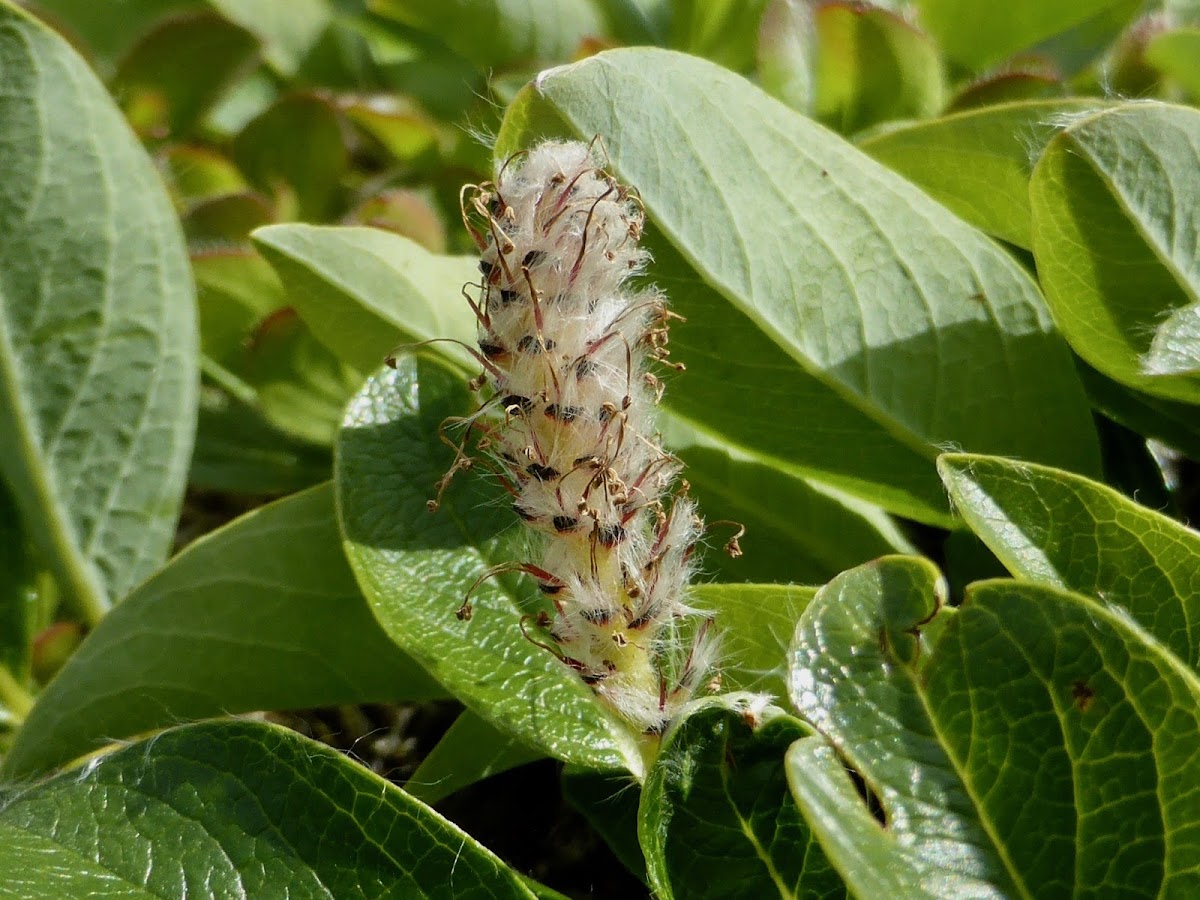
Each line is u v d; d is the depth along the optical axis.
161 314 0.20
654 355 0.17
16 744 0.18
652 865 0.15
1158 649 0.15
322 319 0.19
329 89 0.25
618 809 0.18
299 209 0.23
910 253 0.19
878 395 0.19
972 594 0.15
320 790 0.16
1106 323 0.18
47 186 0.20
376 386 0.18
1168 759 0.15
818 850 0.16
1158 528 0.16
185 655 0.18
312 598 0.18
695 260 0.18
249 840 0.16
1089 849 0.15
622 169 0.18
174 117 0.24
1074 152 0.18
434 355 0.18
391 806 0.16
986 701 0.15
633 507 0.16
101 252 0.20
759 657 0.17
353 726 0.20
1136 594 0.16
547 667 0.17
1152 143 0.18
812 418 0.19
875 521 0.19
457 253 0.23
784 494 0.19
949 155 0.20
